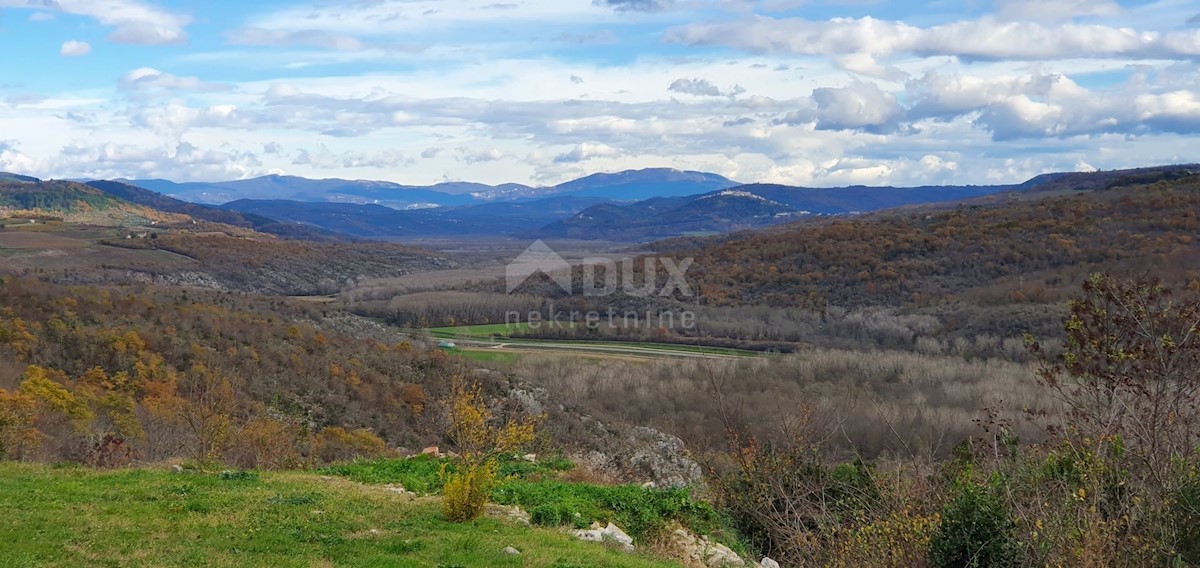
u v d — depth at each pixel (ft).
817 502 39.01
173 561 26.68
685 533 40.34
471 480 35.99
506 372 142.72
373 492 41.29
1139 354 27.50
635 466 62.39
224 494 37.73
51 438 56.90
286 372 113.50
